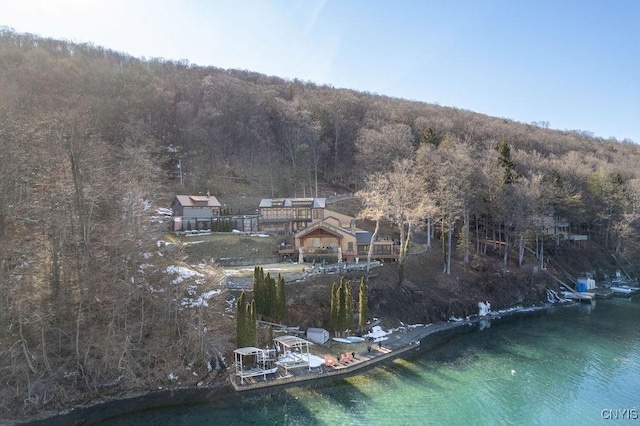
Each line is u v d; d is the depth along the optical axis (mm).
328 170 117062
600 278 86688
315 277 53250
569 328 55594
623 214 91500
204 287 40531
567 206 86250
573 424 29906
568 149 144750
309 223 76938
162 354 35656
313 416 30375
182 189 91188
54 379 31391
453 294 61969
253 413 30656
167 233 68312
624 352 45625
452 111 168375
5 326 31047
